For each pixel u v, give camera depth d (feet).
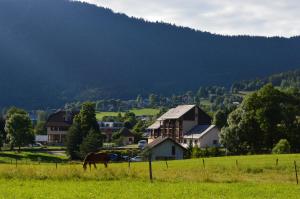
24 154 457.27
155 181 147.54
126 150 437.99
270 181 163.22
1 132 568.82
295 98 393.29
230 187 137.80
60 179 148.97
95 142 441.27
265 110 379.55
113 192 123.75
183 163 237.04
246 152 389.39
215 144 504.84
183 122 541.34
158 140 411.13
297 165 204.74
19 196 115.34
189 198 116.26
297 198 120.47
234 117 397.80
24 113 545.44
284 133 383.04
